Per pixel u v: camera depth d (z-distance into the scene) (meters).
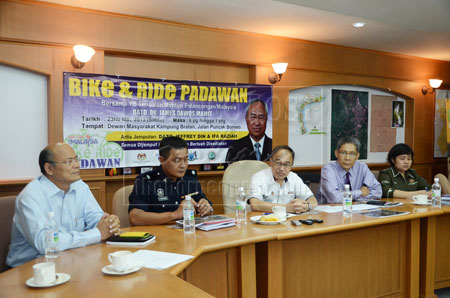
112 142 3.79
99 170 3.78
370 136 5.71
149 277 1.34
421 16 3.98
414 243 2.58
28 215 1.72
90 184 3.73
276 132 4.12
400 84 6.00
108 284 1.27
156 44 4.05
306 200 2.77
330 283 2.30
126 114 3.82
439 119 6.54
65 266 1.47
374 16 3.95
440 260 2.83
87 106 3.69
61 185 1.90
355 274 2.40
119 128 3.80
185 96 3.97
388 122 5.97
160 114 3.93
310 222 2.18
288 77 4.91
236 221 2.28
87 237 1.78
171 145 2.41
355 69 5.46
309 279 2.22
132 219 2.28
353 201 3.04
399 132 6.12
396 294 2.57
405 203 2.91
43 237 1.69
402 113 6.15
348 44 5.27
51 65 3.56
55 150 1.83
